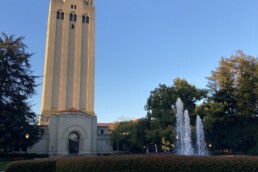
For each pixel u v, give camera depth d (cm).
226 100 5359
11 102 4391
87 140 7300
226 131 5347
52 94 8738
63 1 9444
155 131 5372
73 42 9300
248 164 1298
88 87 9062
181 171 1366
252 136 5066
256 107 5141
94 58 9344
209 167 1338
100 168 1484
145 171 1412
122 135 7606
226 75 5475
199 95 5569
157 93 5675
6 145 4553
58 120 7275
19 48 4612
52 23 9194
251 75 5238
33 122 4828
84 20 9569
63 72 8938
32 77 4731
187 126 4912
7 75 4378
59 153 6994
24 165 1909
